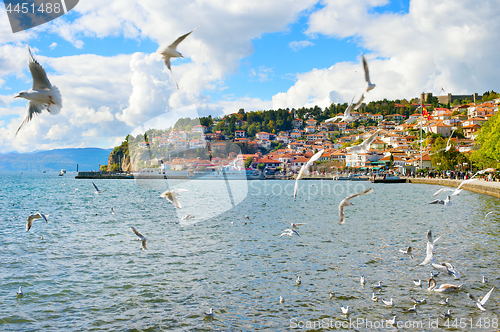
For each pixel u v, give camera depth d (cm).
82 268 1770
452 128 15775
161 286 1524
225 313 1267
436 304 1321
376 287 1478
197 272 1702
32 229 2803
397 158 13912
